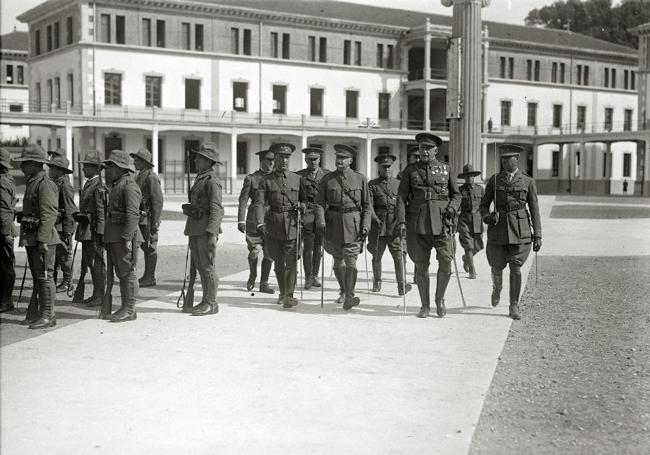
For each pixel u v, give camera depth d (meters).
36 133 59.66
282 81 60.81
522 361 7.52
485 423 5.73
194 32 57.12
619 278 13.43
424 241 9.77
